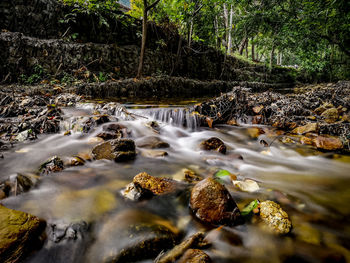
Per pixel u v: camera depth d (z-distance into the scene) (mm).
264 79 18797
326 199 1951
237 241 1371
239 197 1900
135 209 1651
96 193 1876
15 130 3430
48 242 1275
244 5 16438
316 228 1527
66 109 4664
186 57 14117
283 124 4637
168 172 2443
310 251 1315
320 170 2709
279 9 15195
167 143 3471
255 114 5270
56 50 8156
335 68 15180
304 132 4184
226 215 1475
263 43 20188
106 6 9961
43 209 1581
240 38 20875
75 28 9695
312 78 18406
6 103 4754
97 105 4910
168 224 1484
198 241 1298
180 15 11305
